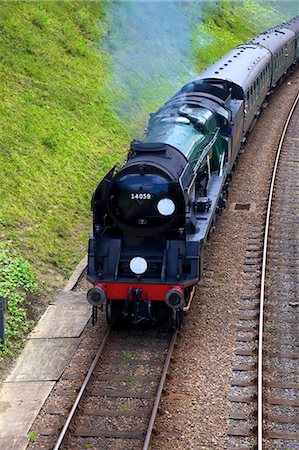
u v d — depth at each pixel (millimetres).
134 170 10273
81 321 10945
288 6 56062
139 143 10984
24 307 11125
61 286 12242
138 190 10148
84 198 15656
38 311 11258
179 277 10109
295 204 16516
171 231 10461
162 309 10531
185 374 9273
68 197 15266
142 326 10812
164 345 10148
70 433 7973
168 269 10242
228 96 15719
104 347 10031
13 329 10422
